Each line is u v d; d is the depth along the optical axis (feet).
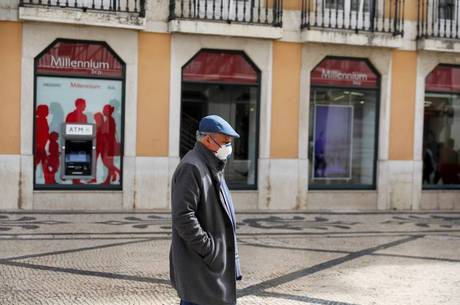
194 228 12.32
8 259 24.71
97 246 27.94
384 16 44.29
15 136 37.91
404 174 45.60
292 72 42.80
